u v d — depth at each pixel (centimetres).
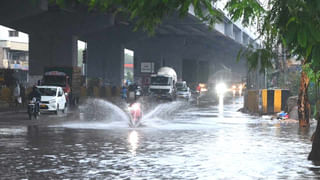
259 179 1303
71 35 8300
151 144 2094
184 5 632
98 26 8112
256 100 4522
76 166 1507
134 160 1631
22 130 2762
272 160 1641
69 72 6425
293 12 654
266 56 838
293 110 3834
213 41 14000
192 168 1474
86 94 8556
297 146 2041
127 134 2547
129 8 648
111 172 1402
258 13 688
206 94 12550
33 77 8444
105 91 9544
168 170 1438
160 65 13088
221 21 769
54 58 8350
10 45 15150
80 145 2050
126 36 11344
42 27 8262
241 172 1409
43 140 2239
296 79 4794
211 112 4850
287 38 670
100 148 1952
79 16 8112
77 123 3328
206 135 2506
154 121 3566
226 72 13838
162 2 640
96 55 11931
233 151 1870
